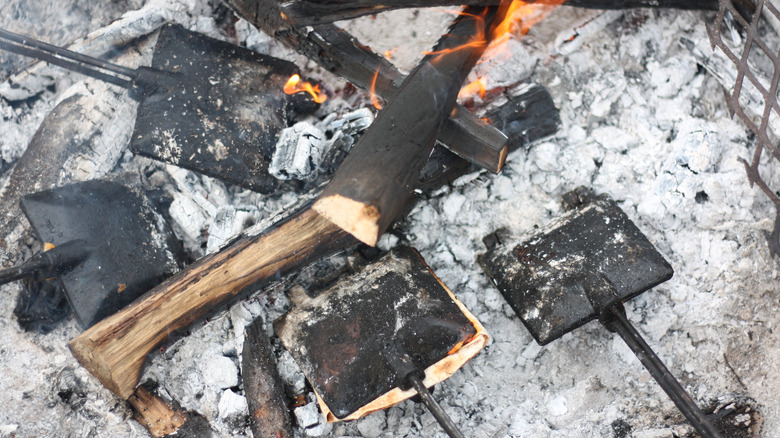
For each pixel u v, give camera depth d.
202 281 0.68
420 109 0.64
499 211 0.76
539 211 0.76
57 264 0.69
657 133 0.78
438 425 0.72
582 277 0.69
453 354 0.68
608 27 0.81
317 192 0.71
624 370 0.73
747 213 0.75
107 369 0.67
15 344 0.73
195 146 0.73
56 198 0.72
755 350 0.73
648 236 0.75
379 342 0.67
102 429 0.71
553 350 0.73
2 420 0.71
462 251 0.75
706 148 0.75
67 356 0.73
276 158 0.72
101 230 0.71
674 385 0.65
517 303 0.71
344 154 0.74
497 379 0.73
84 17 0.83
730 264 0.74
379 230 0.61
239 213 0.73
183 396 0.72
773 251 0.74
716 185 0.75
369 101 0.78
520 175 0.76
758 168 0.77
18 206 0.75
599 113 0.78
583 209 0.73
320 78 0.79
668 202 0.74
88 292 0.69
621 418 0.72
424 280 0.70
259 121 0.74
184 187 0.75
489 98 0.77
